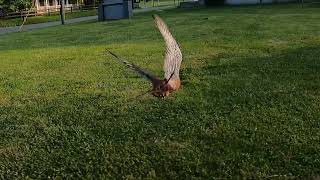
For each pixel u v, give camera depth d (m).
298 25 24.36
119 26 31.11
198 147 8.16
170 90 3.61
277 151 7.84
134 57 16.75
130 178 7.27
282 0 45.06
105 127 9.41
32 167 7.91
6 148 8.70
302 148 7.90
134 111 10.27
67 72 14.84
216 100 10.60
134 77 13.59
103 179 7.32
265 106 10.02
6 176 7.64
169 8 51.88
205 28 25.47
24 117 10.36
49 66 16.05
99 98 11.46
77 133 9.21
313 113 9.48
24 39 28.19
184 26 27.30
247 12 35.53
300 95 10.66
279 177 7.00
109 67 15.25
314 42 18.05
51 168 7.82
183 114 9.84
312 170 7.18
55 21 46.75
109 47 19.78
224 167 7.39
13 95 12.24
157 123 9.42
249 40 19.48
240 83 11.92
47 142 8.90
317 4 40.22
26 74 14.86
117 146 8.45
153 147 8.27
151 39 22.62
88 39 24.95
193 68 14.07
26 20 48.00
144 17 38.28
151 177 7.26
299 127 8.80
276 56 15.33
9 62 17.23
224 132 8.73
